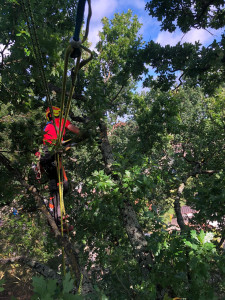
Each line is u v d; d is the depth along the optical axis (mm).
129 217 5965
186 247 3346
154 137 8430
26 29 2859
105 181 4652
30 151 3734
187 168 10055
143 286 3387
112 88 9844
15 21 3451
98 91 4637
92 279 8023
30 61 3174
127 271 4777
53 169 3715
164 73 8312
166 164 8992
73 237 7332
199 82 8312
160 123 8328
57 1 5871
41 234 10039
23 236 10023
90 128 3613
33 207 6281
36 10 3213
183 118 10633
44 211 3535
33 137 3672
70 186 6504
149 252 5453
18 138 3754
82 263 7195
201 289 2955
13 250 10781
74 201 7488
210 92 8297
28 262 6230
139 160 5598
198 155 9797
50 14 5855
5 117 3832
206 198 4773
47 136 3543
